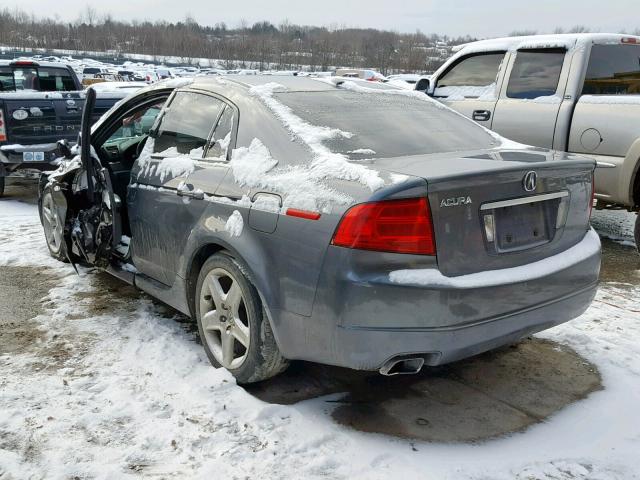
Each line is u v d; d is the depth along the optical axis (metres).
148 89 4.38
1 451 2.73
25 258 5.65
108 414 3.03
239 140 3.43
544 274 2.96
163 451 2.77
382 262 2.63
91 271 5.27
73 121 8.66
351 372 3.50
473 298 2.72
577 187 3.25
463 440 2.88
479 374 3.52
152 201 3.87
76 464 2.66
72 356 3.66
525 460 2.74
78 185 4.60
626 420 3.06
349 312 2.66
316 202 2.81
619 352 3.77
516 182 2.90
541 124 6.24
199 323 3.56
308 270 2.79
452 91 7.37
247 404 3.12
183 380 3.37
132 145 4.88
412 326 2.65
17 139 8.21
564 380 3.46
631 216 7.74
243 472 2.63
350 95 3.88
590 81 6.18
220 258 3.28
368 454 2.75
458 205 2.73
